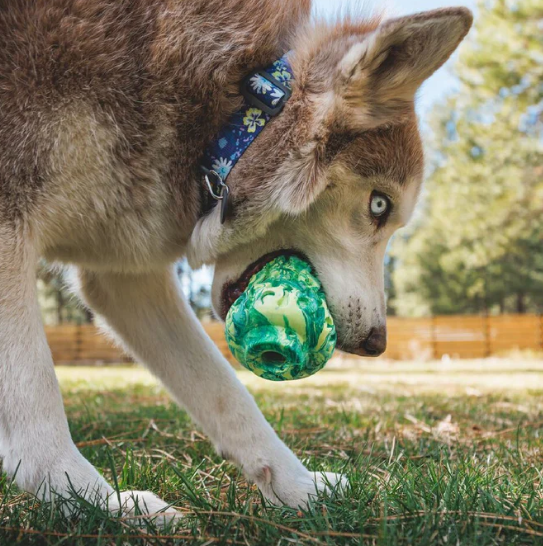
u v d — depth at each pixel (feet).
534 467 2.13
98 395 4.67
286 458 1.84
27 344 1.58
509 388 5.65
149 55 1.73
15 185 1.62
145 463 2.06
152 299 2.02
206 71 1.77
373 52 1.67
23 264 1.62
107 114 1.69
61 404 1.59
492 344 16.62
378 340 1.95
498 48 12.33
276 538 1.41
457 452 2.41
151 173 1.76
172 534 1.43
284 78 1.79
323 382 6.75
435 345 16.98
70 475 1.53
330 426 2.99
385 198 1.90
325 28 1.85
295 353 1.67
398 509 1.56
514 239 15.72
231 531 1.45
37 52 1.65
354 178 1.83
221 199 1.77
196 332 2.01
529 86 12.40
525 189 13.92
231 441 1.87
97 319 2.18
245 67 1.81
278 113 1.78
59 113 1.65
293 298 1.72
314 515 1.52
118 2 1.72
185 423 2.98
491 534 1.41
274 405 3.94
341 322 1.89
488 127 14.14
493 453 2.36
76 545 1.36
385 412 3.58
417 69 1.73
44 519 1.46
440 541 1.37
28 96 1.64
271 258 1.89
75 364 16.55
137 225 1.79
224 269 1.90
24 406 1.55
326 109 1.74
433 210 19.07
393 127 1.85
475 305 24.95
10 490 1.74
